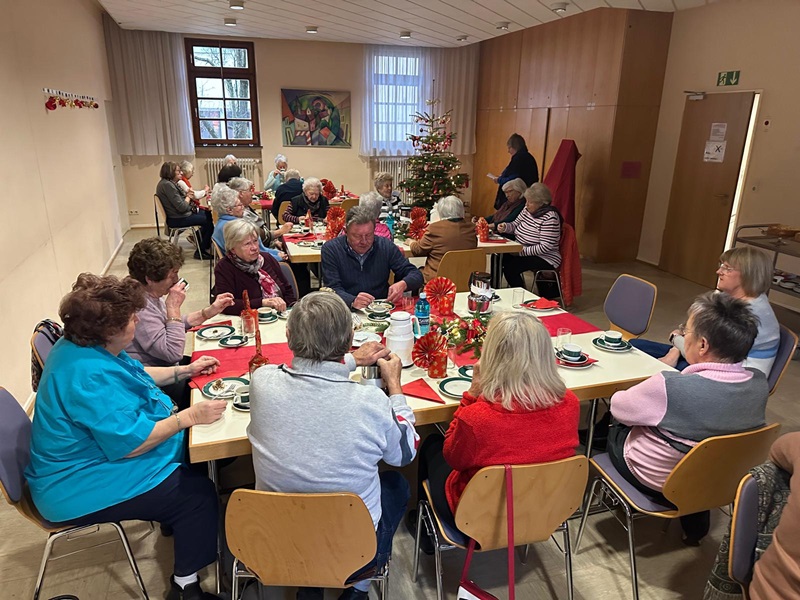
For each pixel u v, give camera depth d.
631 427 1.93
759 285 2.33
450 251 3.62
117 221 7.06
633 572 1.81
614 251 6.55
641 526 2.25
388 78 8.65
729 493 1.71
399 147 9.02
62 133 4.38
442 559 2.05
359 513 1.33
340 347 1.37
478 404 1.51
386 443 1.43
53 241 3.91
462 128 9.20
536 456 1.50
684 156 5.82
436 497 1.75
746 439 1.59
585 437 2.69
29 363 3.22
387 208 5.05
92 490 1.56
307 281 4.59
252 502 1.30
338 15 5.84
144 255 2.02
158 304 2.13
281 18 6.11
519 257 4.52
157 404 1.76
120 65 7.44
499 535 1.55
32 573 1.96
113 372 1.55
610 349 2.30
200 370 1.96
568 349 2.16
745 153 5.16
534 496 1.49
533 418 1.49
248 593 1.88
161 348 2.06
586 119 6.48
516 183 5.26
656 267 6.35
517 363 1.46
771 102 4.85
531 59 7.51
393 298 2.80
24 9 3.62
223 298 2.45
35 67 3.78
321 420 1.34
